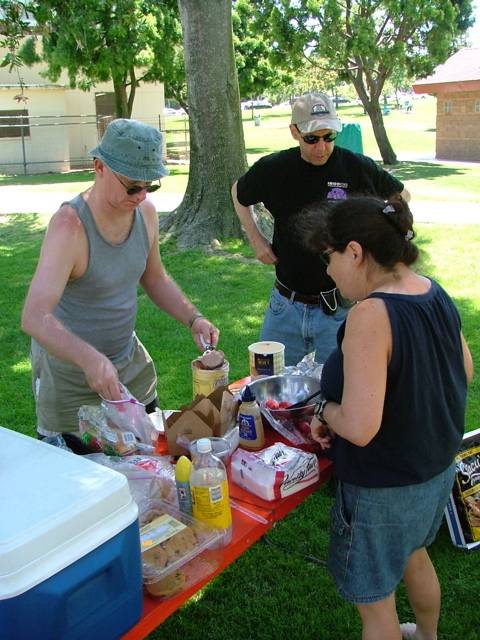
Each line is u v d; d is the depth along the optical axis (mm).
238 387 2678
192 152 9508
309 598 2816
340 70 20984
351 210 1819
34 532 1233
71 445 2172
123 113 20422
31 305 2176
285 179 3223
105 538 1338
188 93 9398
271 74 22969
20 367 5379
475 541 3059
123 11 6598
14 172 22125
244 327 6141
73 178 19516
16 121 22000
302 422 2264
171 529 1712
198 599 2834
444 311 1841
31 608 1205
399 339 1715
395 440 1784
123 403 2111
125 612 1429
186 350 5590
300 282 3303
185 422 2174
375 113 20984
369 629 2002
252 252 8922
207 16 8867
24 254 9375
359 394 1689
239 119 9422
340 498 1955
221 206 9461
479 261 8250
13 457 1514
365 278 1832
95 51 16500
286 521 3316
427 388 1771
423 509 1877
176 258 8727
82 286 2412
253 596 2842
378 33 21016
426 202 13008
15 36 3516
